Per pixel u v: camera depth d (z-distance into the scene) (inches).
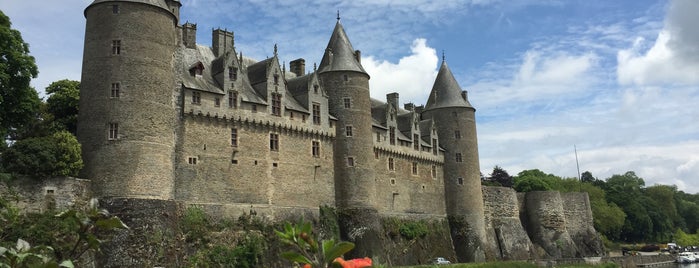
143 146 1658.5
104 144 1640.0
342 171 2268.7
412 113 2802.7
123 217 1583.4
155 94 1711.4
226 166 1920.5
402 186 2628.0
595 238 3548.2
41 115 1945.1
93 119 1664.6
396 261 2399.1
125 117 1656.0
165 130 1723.7
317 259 197.6
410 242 2519.7
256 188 1985.7
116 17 1711.4
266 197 2006.6
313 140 2217.0
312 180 2175.2
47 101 2023.9
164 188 1688.0
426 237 2625.5
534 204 3329.2
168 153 1723.7
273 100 2106.3
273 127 2084.2
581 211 3587.6
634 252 3932.1
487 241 2903.5
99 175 1625.2
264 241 1893.5
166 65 1763.0
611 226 4315.9
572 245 3299.7
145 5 1742.1
